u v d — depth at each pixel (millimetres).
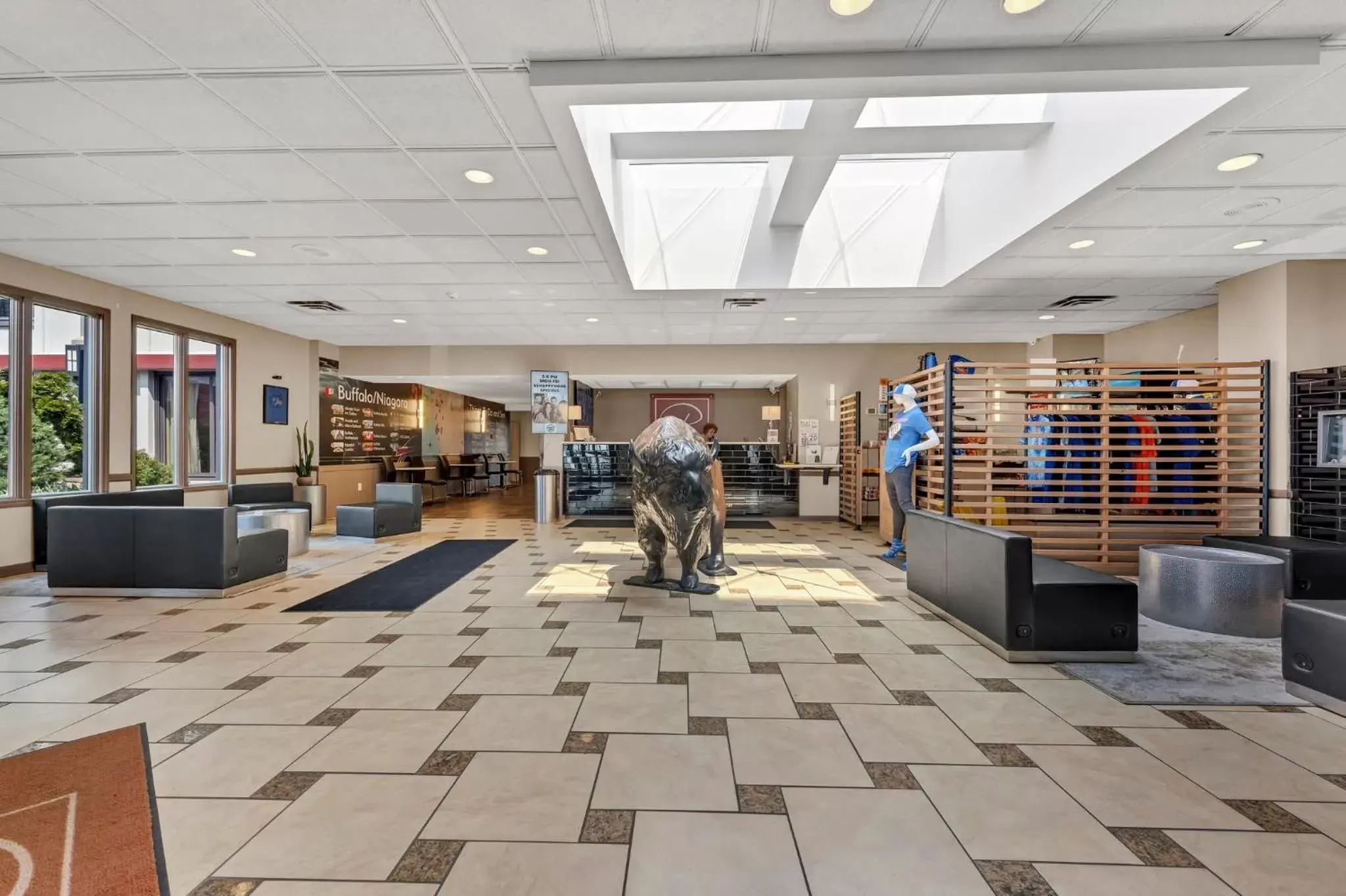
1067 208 4746
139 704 3004
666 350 11578
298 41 2922
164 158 4086
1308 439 5906
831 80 3094
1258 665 3539
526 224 5297
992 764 2459
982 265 6273
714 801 2189
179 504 7410
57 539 5113
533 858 1884
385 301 7984
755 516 11438
